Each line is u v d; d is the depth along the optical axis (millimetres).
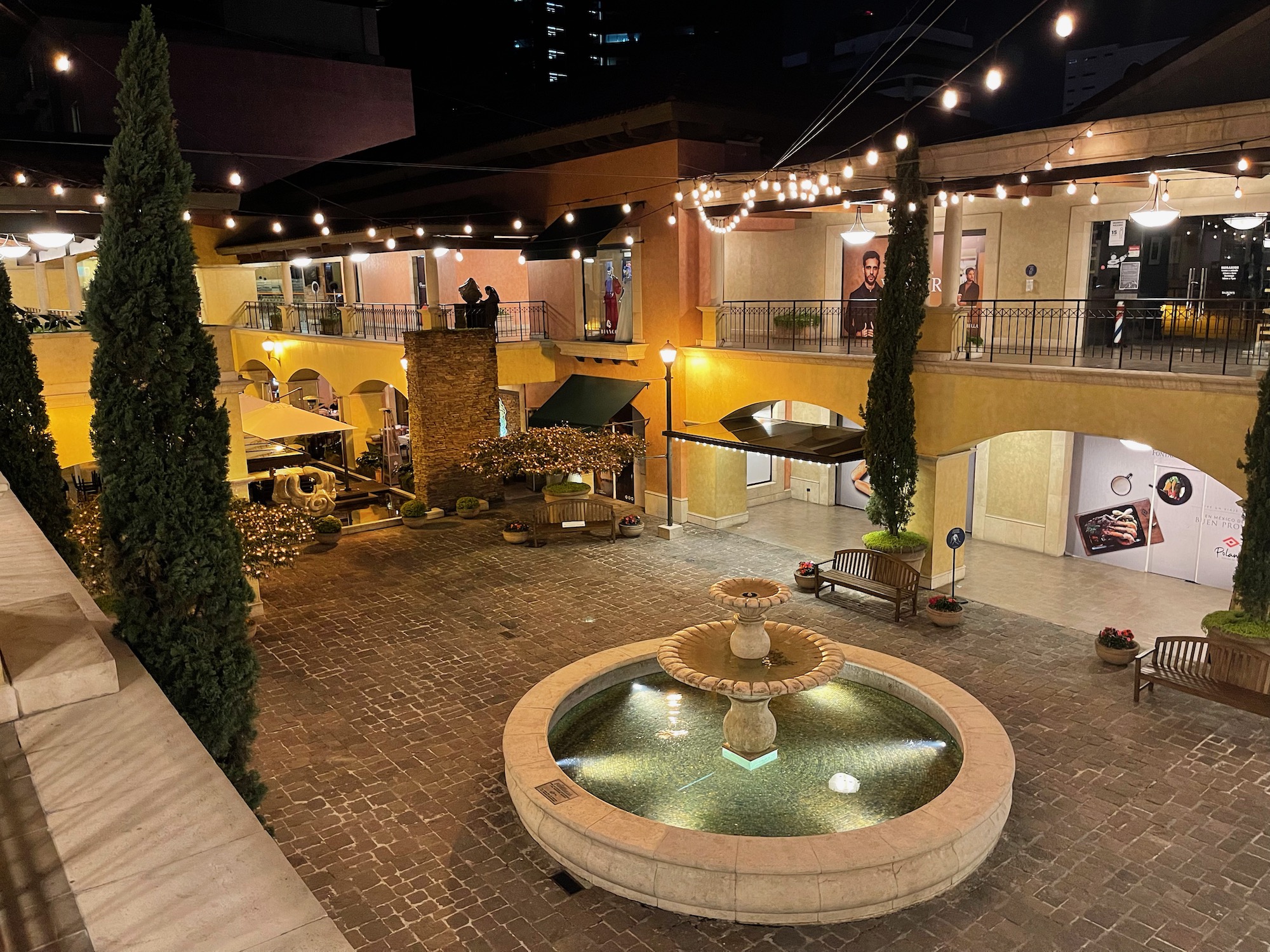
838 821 9406
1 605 6527
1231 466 12945
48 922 3797
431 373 22844
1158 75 15883
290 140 28859
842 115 24234
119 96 6559
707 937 8055
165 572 6891
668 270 21344
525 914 8391
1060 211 18281
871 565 16266
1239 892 8500
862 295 22203
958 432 16172
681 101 19844
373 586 17703
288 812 10109
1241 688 11531
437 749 11438
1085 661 13719
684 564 18844
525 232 25047
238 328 35781
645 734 11344
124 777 4777
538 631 15234
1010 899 8469
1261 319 16203
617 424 23641
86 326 6742
